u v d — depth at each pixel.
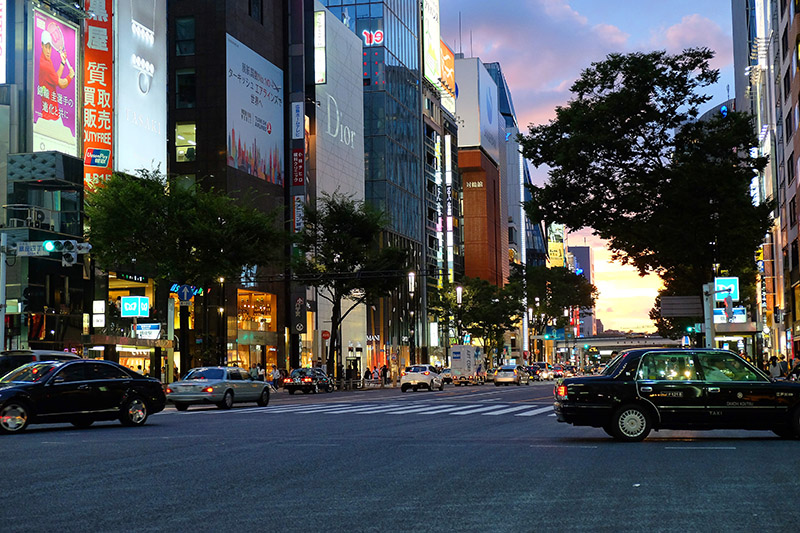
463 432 19.41
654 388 16.58
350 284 61.78
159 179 44.78
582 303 141.88
